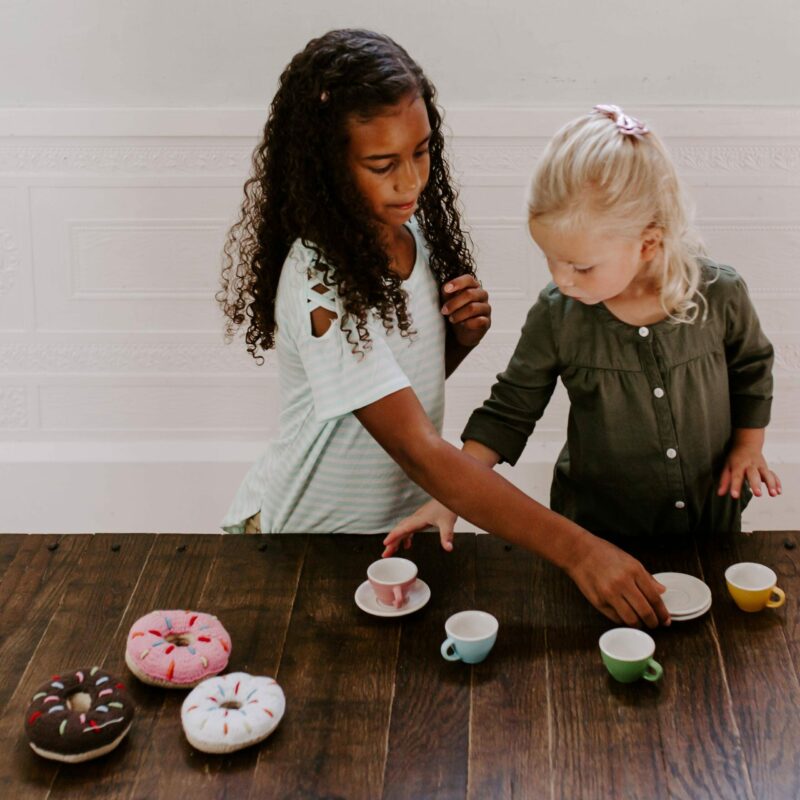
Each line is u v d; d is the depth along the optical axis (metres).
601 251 1.47
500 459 1.78
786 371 2.98
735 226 2.88
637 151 1.46
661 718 1.31
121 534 1.73
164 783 1.24
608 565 1.47
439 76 2.80
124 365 3.06
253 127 2.83
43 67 2.82
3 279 2.99
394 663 1.43
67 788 1.24
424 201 1.75
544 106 2.82
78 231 2.95
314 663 1.43
